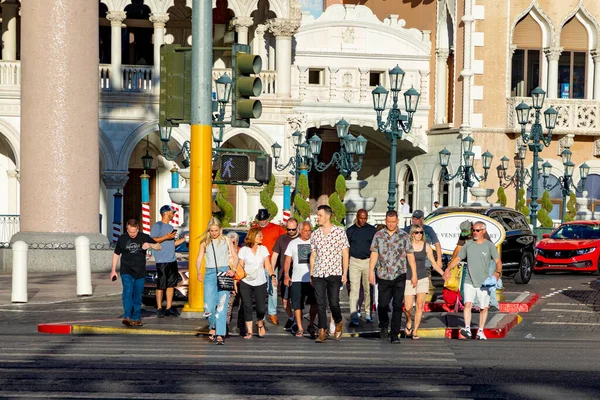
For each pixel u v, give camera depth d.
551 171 110.81
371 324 44.97
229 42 108.94
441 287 60.00
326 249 39.41
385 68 110.56
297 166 92.12
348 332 41.97
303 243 41.50
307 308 52.69
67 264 68.88
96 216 70.62
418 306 41.22
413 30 111.56
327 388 27.56
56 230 69.12
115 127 99.69
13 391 26.61
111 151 99.56
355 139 77.94
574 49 112.38
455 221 60.59
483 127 108.12
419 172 113.50
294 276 41.38
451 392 27.20
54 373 29.53
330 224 39.66
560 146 110.69
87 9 69.38
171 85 42.72
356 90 109.75
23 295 54.22
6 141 103.50
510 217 67.75
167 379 28.70
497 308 50.47
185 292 52.28
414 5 115.94
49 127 68.69
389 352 35.91
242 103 40.91
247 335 40.53
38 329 42.12
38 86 68.69
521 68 110.81
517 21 109.75
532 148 86.88
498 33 108.56
